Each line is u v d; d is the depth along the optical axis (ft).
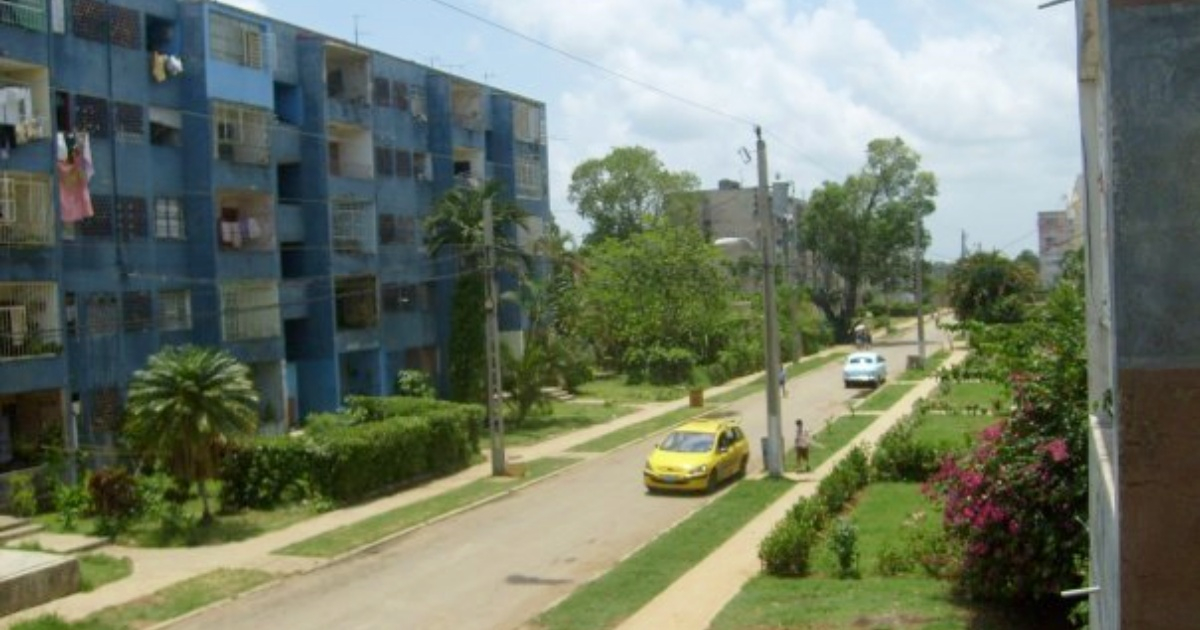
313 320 137.59
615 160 310.45
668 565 64.23
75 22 104.22
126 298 108.78
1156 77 15.71
